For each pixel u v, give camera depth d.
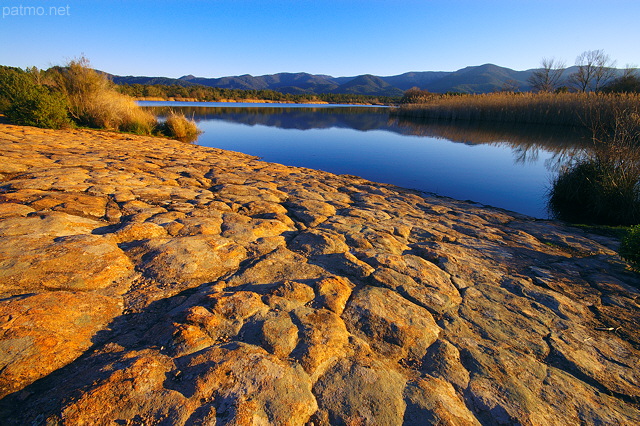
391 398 1.97
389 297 3.02
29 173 5.72
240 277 3.17
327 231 4.52
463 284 3.49
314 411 1.83
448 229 5.22
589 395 2.24
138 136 13.66
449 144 15.74
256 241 4.00
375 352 2.39
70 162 6.96
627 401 2.23
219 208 5.09
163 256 3.36
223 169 8.39
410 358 2.38
